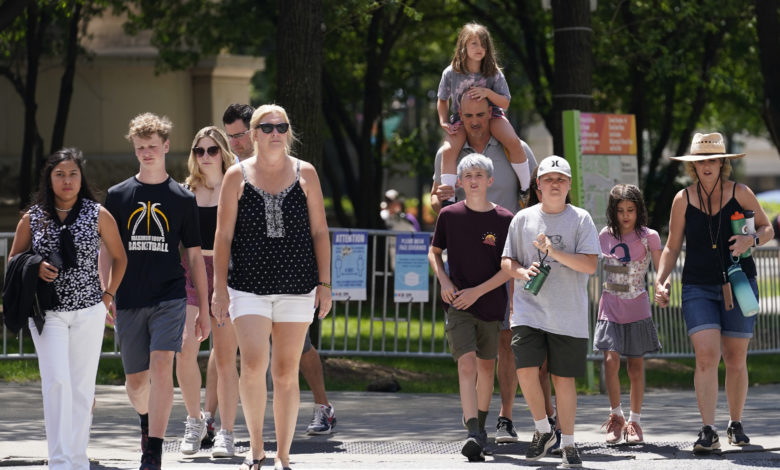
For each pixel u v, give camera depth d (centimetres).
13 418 2839
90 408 2055
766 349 3919
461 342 2384
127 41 7019
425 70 7400
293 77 3881
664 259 2528
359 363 4175
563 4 4112
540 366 2306
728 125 9131
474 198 2378
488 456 2412
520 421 2925
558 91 4144
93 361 2047
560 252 2217
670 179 6419
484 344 2433
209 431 2512
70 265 2005
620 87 6650
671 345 3844
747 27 6359
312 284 2053
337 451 2483
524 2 6481
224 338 2347
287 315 2036
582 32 4103
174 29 6462
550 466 2284
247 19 6294
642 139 6259
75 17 5656
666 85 6412
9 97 6925
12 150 6944
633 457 2411
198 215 2202
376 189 7319
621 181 3834
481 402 2486
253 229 2022
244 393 2039
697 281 2470
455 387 3819
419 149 7869
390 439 2623
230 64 7144
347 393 3525
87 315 2023
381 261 4169
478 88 2666
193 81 7162
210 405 2519
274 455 2405
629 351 2566
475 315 2381
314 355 2658
